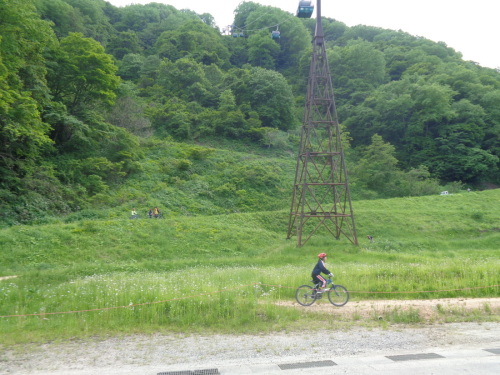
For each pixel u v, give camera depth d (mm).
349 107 75438
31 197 31922
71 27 77438
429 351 8992
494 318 11906
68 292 14102
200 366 8156
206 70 79375
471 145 64562
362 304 13531
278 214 36531
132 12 112062
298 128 72375
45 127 34656
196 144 58656
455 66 84938
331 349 9195
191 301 12516
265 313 12172
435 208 42719
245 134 63188
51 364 8383
